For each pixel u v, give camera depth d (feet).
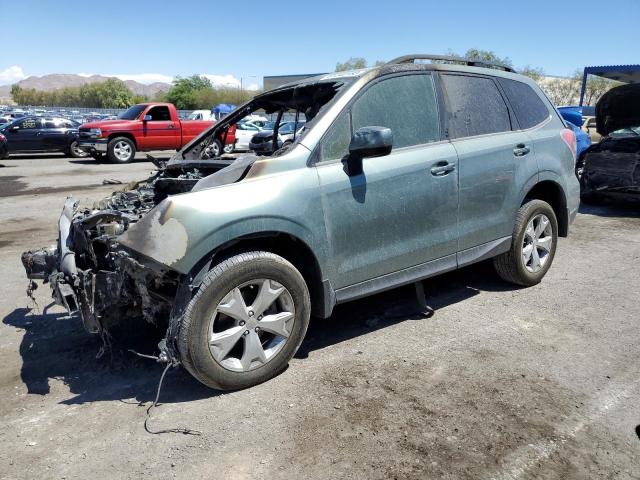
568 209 16.93
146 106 62.23
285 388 10.92
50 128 66.23
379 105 12.54
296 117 16.16
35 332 14.19
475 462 8.57
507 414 9.83
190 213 9.91
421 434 9.29
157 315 11.80
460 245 13.89
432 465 8.51
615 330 13.41
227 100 189.47
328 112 11.82
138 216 12.00
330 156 11.66
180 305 10.18
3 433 9.70
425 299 15.40
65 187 40.73
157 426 9.75
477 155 13.88
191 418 9.96
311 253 11.25
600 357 12.00
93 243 11.41
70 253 11.30
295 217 10.87
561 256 20.18
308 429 9.52
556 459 8.61
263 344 11.42
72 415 10.23
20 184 42.52
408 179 12.50
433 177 12.95
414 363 11.85
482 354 12.21
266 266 10.58
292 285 10.99
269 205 10.57
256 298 10.71
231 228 10.20
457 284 17.01
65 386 11.37
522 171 15.10
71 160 65.10
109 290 10.77
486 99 14.84
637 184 27.22
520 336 13.14
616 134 29.94
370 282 12.32
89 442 9.36
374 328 13.82
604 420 9.62
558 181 16.31
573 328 13.56
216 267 10.21
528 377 11.15
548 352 12.26
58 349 13.14
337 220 11.51
